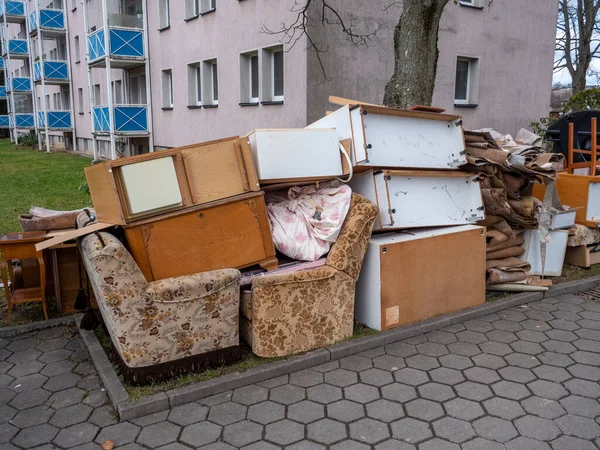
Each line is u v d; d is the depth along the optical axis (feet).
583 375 11.69
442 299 14.69
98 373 11.83
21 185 40.55
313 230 13.12
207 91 44.75
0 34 121.80
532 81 48.52
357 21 34.14
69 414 10.30
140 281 10.49
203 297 11.10
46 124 77.61
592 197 19.38
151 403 10.22
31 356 12.80
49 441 9.45
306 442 9.33
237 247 12.08
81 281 13.94
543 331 14.12
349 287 12.85
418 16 20.40
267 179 12.45
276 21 34.71
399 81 20.98
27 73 106.11
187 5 45.06
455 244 14.70
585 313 15.46
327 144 13.20
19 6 97.40
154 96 53.52
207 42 42.86
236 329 11.68
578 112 23.80
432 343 13.38
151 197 11.08
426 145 14.60
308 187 13.75
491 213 16.22
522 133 20.13
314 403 10.59
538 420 9.94
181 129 49.19
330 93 33.81
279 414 10.19
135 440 9.42
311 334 12.46
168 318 10.85
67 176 46.83
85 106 74.79
